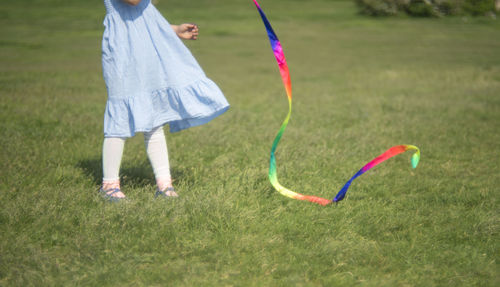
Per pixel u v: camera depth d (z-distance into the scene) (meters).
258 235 2.45
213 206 2.67
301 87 8.72
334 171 3.68
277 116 5.93
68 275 2.06
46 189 2.96
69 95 6.88
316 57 13.95
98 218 2.53
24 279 1.99
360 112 6.19
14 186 3.09
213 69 11.27
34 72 9.38
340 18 25.72
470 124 5.47
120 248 2.31
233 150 4.26
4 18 22.61
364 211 2.81
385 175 3.63
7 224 2.48
